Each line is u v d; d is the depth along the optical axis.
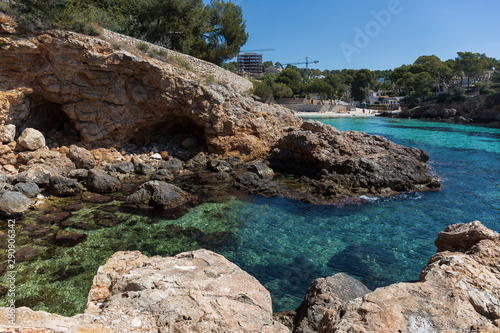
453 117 71.19
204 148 27.17
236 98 27.88
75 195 16.56
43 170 17.34
